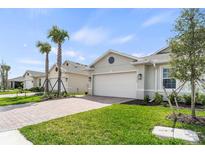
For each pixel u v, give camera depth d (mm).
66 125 5742
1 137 4770
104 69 16406
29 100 13750
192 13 6473
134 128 5340
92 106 10164
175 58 6855
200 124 5938
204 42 6254
